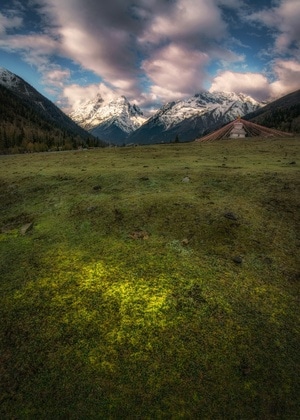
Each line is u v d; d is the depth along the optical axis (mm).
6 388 7066
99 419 6328
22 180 27797
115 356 7734
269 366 7445
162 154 40875
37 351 8008
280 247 12812
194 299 9672
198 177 22953
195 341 8125
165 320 8844
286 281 10750
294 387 6949
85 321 8930
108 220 15961
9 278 11383
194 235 13852
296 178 20797
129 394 6805
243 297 9844
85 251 12961
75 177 26141
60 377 7258
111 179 24062
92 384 7055
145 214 16219
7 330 8781
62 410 6539
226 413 6410
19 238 15148
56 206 19547
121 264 11695
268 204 16969
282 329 8602
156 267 11391
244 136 70500
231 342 8102
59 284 10711
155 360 7590
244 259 11992
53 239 14547
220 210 15945
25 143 167875
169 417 6332
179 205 16938
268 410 6480
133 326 8656
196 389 6883
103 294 10023
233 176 22438
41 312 9406
